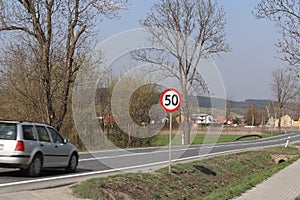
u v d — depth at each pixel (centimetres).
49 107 2739
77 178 1373
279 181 1697
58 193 1032
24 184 1173
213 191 1614
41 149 1359
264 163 2722
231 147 3694
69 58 2700
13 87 2775
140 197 1227
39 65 2702
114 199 1120
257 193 1397
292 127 9925
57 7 2677
